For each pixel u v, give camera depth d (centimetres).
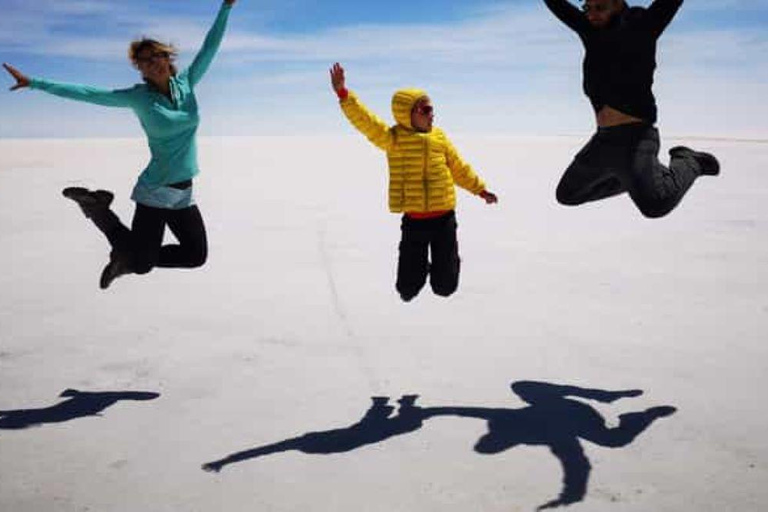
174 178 418
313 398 424
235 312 632
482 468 331
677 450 344
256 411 405
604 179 371
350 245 980
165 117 402
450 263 411
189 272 814
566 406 404
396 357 501
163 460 345
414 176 403
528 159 3080
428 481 319
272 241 1021
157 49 403
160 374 470
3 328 585
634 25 349
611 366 471
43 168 2545
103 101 402
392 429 378
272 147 5019
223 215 1302
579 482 315
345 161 3212
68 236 1083
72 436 373
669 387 429
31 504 303
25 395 433
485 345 525
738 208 1323
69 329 580
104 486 320
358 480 322
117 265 435
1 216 1300
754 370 454
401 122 411
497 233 1085
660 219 1211
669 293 675
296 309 641
